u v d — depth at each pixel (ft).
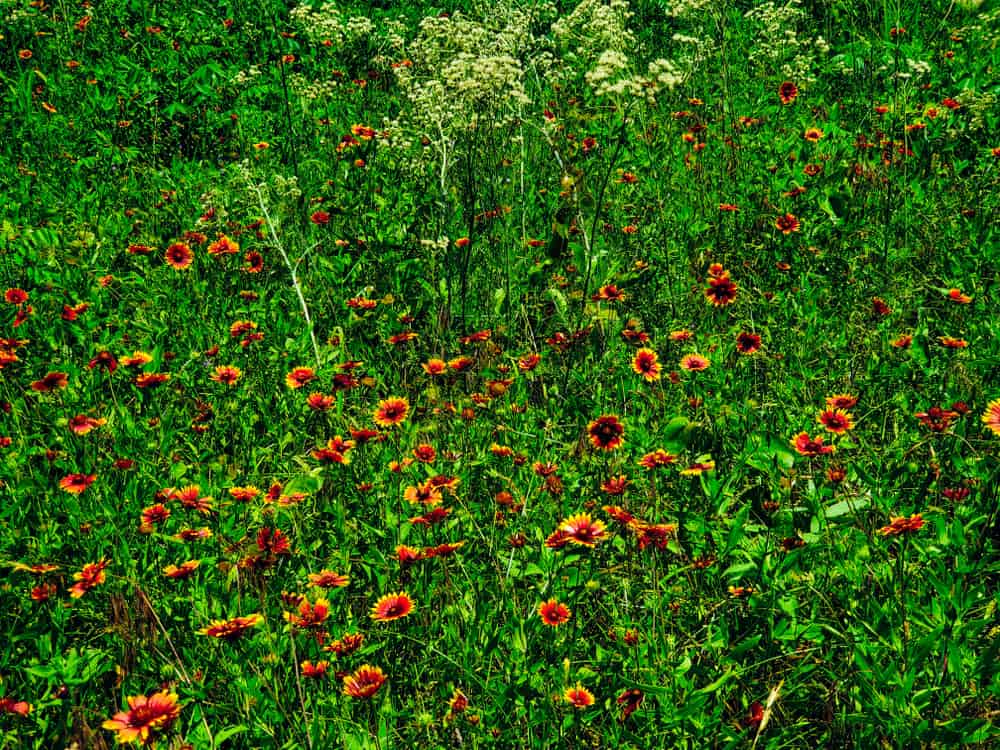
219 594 8.18
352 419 11.29
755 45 22.84
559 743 6.72
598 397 11.46
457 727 7.37
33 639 8.19
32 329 13.62
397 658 8.09
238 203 16.69
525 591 8.34
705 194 16.65
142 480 10.03
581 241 14.43
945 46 22.06
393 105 22.48
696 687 7.21
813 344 12.00
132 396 12.00
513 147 17.93
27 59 24.70
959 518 8.21
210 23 27.63
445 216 15.62
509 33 17.81
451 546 7.95
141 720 6.16
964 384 10.50
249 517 9.37
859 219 15.03
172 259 14.08
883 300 12.81
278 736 7.02
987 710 6.67
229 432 11.38
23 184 18.51
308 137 21.71
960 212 15.06
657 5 28.25
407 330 13.19
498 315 13.97
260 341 12.82
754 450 9.45
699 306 13.74
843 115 20.58
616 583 8.46
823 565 8.04
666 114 19.02
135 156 20.26
